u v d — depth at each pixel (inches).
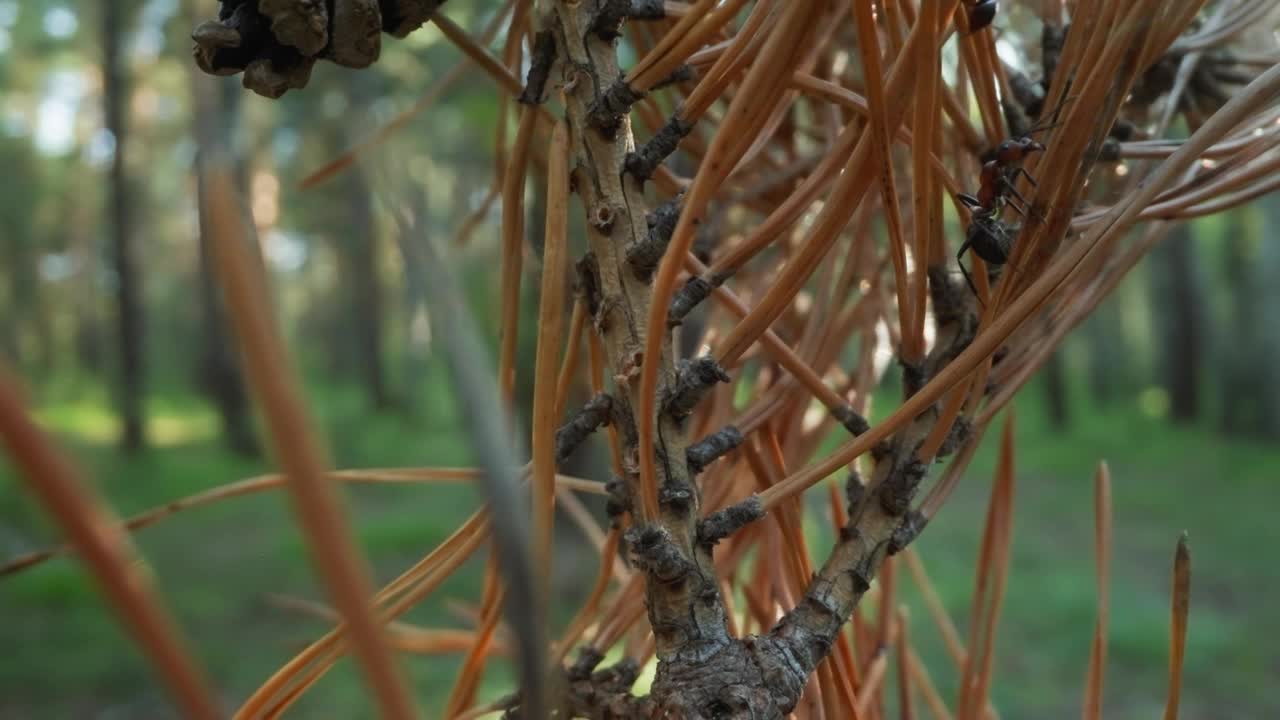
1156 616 44.1
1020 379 4.9
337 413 157.8
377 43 4.5
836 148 4.6
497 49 6.7
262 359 2.4
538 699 2.8
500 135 6.0
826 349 5.4
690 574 4.4
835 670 4.8
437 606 39.1
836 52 6.0
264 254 2.8
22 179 189.0
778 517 4.9
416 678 31.9
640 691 14.2
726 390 5.6
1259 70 6.0
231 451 104.3
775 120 5.2
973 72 5.0
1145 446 107.3
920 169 4.5
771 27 4.5
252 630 40.8
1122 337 185.9
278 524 62.4
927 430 4.6
